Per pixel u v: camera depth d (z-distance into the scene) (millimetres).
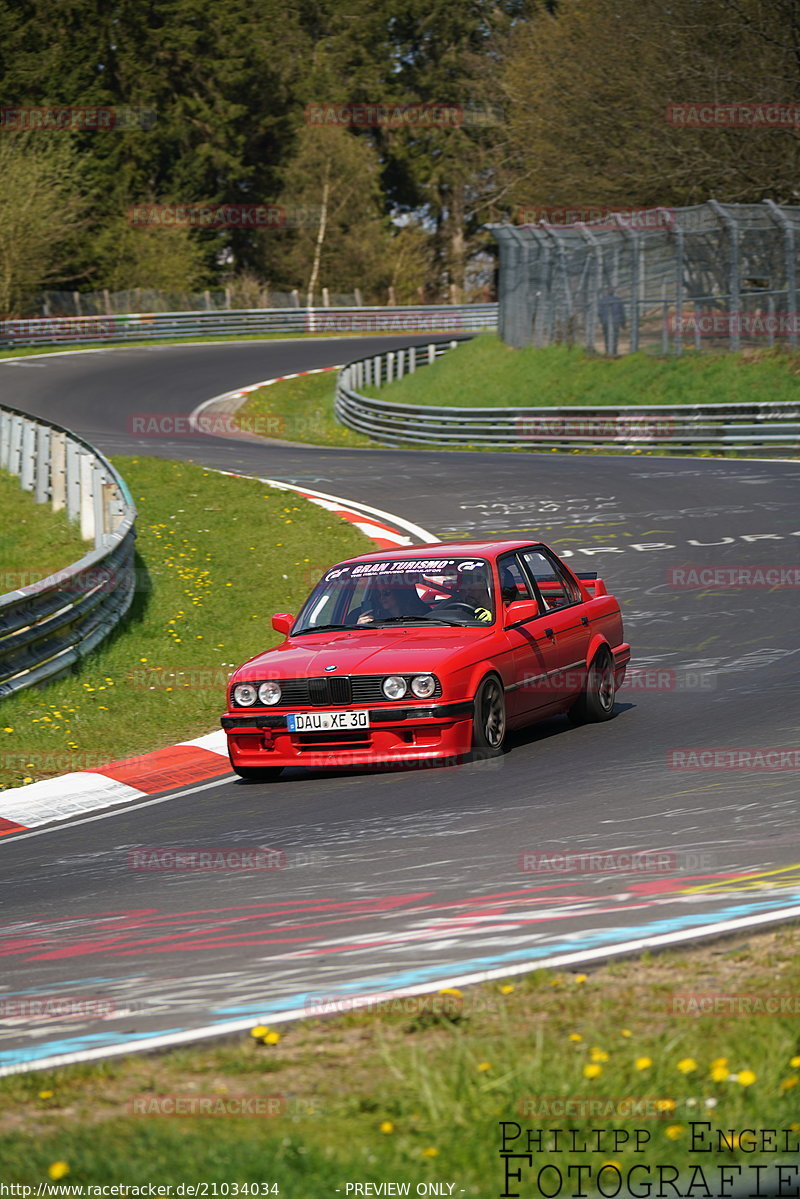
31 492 49750
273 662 20812
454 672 19938
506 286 100250
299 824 17641
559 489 50656
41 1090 8953
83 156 147250
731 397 69812
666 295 78188
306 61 193625
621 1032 9164
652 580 35375
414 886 13992
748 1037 8852
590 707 22891
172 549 42469
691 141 86250
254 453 69250
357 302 165250
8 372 108125
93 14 160875
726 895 12570
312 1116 8266
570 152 95938
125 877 15820
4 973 12375
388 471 59031
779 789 16969
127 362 115500
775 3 81750
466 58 173125
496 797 17969
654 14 88188
